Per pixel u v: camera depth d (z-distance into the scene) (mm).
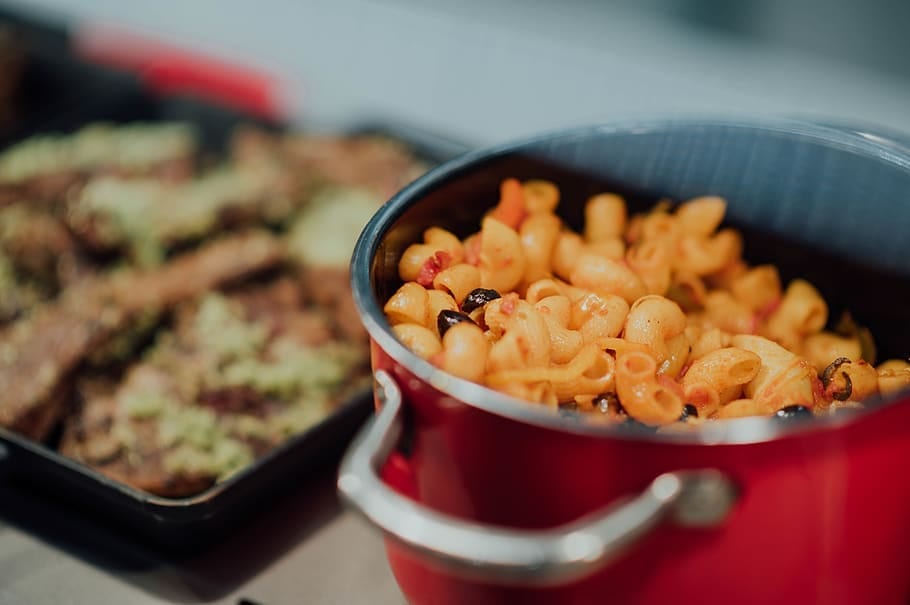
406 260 490
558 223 528
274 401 625
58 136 896
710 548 399
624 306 486
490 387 444
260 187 760
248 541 547
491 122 983
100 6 1178
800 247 533
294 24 1104
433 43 1038
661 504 378
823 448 386
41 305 721
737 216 539
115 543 549
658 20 1002
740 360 471
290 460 542
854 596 421
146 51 1021
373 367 437
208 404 617
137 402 613
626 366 446
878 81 905
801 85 921
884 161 498
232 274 690
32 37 1082
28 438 610
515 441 397
